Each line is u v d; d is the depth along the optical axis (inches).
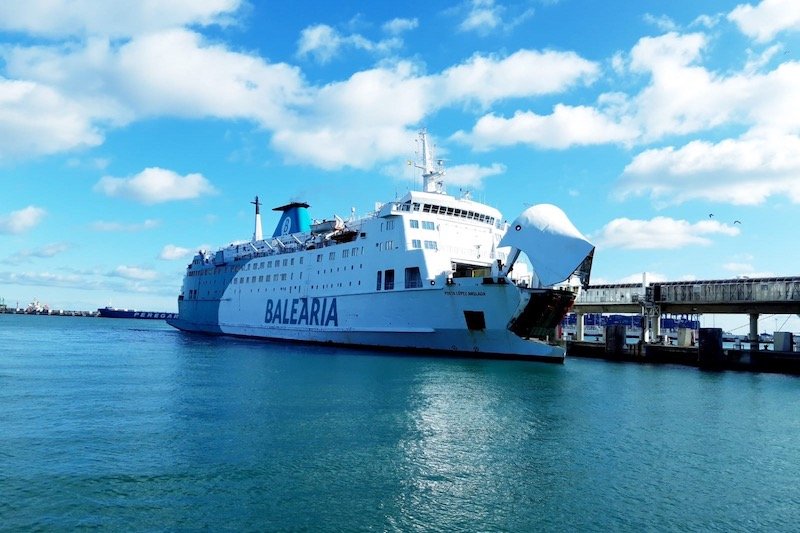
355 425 797.9
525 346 1579.7
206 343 2338.8
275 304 2379.4
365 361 1574.8
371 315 1863.9
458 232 1851.6
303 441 710.5
